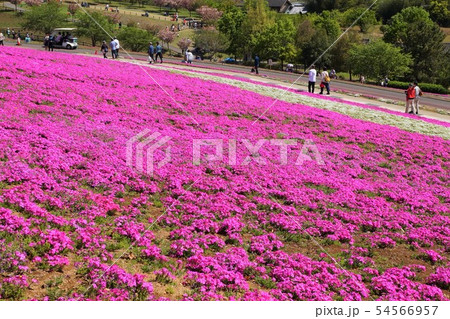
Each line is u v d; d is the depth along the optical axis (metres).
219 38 96.06
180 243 11.52
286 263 11.41
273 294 9.98
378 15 130.00
